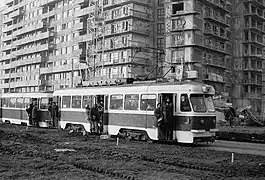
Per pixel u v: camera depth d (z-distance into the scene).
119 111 20.53
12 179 8.35
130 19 65.38
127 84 20.86
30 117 29.67
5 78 103.44
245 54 71.50
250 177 9.38
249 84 70.38
